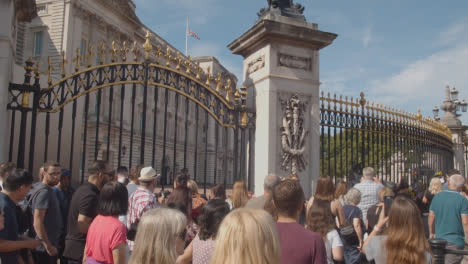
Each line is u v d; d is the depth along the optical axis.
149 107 36.78
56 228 5.70
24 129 7.42
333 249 4.71
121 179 7.45
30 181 4.90
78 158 12.43
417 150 13.31
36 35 25.64
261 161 8.97
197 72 9.33
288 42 9.31
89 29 25.70
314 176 9.25
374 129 11.03
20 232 5.14
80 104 12.75
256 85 9.52
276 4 9.49
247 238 2.16
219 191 7.06
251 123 9.50
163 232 3.19
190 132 44.91
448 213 6.10
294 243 3.46
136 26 28.41
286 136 8.99
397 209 3.63
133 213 5.44
